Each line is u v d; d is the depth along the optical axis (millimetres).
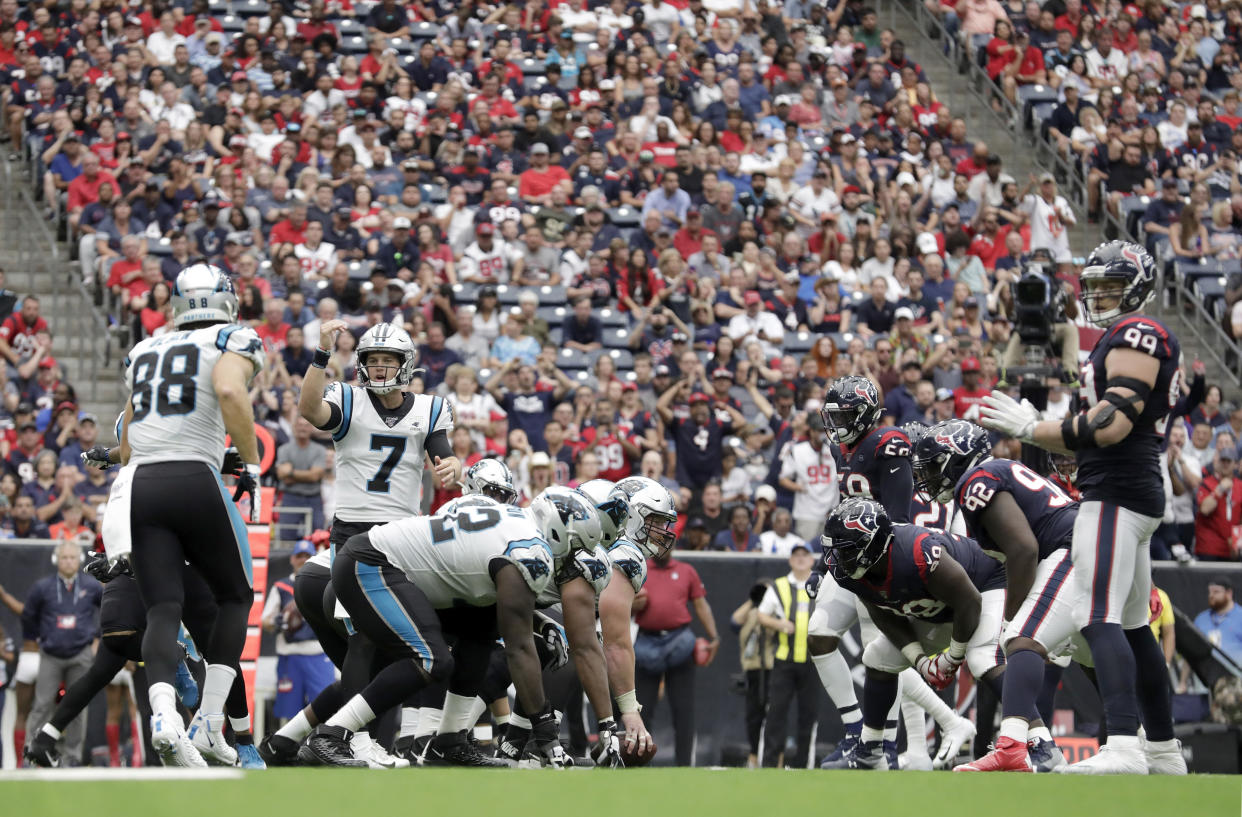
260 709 29297
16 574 29516
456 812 9469
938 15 59719
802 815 9656
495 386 38094
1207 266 48969
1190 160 53250
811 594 24438
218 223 42500
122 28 50062
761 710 29906
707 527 35281
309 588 19984
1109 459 17188
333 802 9867
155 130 45938
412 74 51188
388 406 20562
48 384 37531
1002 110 56344
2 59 49500
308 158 46281
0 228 44812
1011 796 11172
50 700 28766
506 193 45812
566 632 18906
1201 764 29891
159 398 16328
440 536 16594
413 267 42469
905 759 24984
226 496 16562
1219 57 59062
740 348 41938
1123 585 17156
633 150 49031
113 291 41031
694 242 45500
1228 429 37781
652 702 29156
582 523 17344
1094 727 30125
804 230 47812
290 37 51500
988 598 21234
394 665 16562
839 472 22562
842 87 53594
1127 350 16984
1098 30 59031
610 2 56188
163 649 15570
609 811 9656
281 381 36219
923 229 48188
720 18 56062
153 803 9461
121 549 15867
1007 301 43688
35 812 8852
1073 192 52594
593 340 41469
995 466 18875
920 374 39375
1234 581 31203
